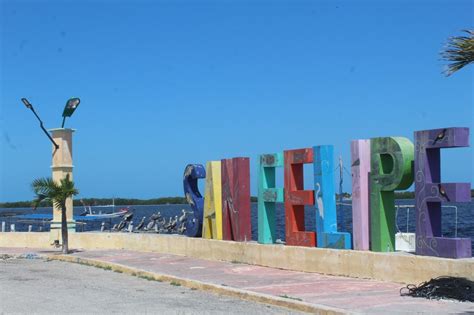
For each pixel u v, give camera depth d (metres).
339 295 12.90
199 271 18.28
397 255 14.63
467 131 13.80
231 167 20.88
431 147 14.23
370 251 15.66
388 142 15.29
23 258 24.62
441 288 12.27
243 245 19.92
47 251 27.09
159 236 24.89
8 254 25.77
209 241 21.69
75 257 23.33
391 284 14.35
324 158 17.28
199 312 11.45
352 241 16.36
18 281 16.98
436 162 14.49
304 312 11.43
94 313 11.37
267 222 19.50
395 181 15.04
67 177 25.58
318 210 17.30
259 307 12.07
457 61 8.99
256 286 14.76
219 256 21.09
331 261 16.44
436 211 14.45
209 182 22.06
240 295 13.40
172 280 16.36
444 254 13.79
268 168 19.61
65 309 11.85
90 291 14.67
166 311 11.58
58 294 14.12
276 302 12.27
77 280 17.14
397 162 15.02
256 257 19.27
